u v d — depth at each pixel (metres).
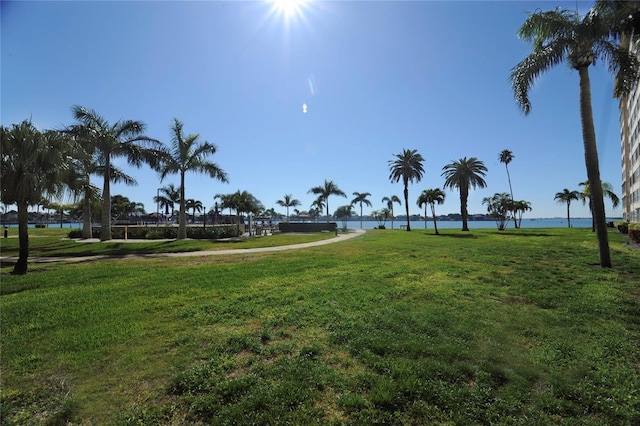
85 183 25.05
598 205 12.02
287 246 20.95
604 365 4.24
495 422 3.17
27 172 11.74
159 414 3.33
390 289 8.24
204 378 3.96
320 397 3.57
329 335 5.28
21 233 11.89
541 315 6.19
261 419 3.19
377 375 3.98
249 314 6.35
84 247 20.31
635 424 3.13
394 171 48.66
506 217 60.19
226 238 29.53
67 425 3.21
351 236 32.34
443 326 5.61
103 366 4.32
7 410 3.42
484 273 10.50
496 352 4.60
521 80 13.02
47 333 5.40
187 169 27.41
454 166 45.91
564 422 3.18
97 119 24.06
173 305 7.01
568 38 12.16
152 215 61.72
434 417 3.23
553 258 14.09
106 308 6.81
